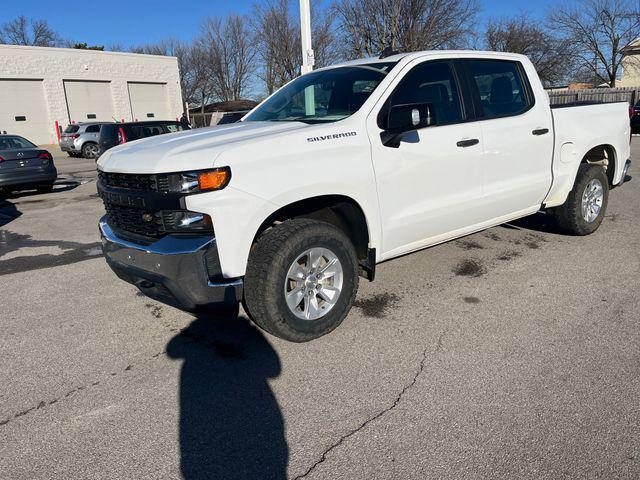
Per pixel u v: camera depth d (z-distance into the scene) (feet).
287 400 9.72
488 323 12.54
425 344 11.63
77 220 27.61
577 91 89.86
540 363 10.62
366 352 11.37
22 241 23.00
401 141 12.50
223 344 12.07
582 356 10.82
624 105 19.61
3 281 17.28
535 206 16.94
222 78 169.58
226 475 7.86
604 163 19.83
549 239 19.16
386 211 12.54
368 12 88.63
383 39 89.04
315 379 10.39
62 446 8.66
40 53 94.27
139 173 10.48
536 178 16.24
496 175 14.96
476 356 11.02
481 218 15.12
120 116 107.24
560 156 16.94
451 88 14.14
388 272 16.30
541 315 12.84
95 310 14.44
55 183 44.55
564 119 16.96
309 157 11.02
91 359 11.60
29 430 9.11
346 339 12.01
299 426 8.94
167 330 12.96
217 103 163.53
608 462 7.79
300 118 13.51
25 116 94.68
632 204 24.56
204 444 8.59
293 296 11.34
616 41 122.31
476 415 9.01
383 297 14.38
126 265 11.15
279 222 12.30
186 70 178.19
